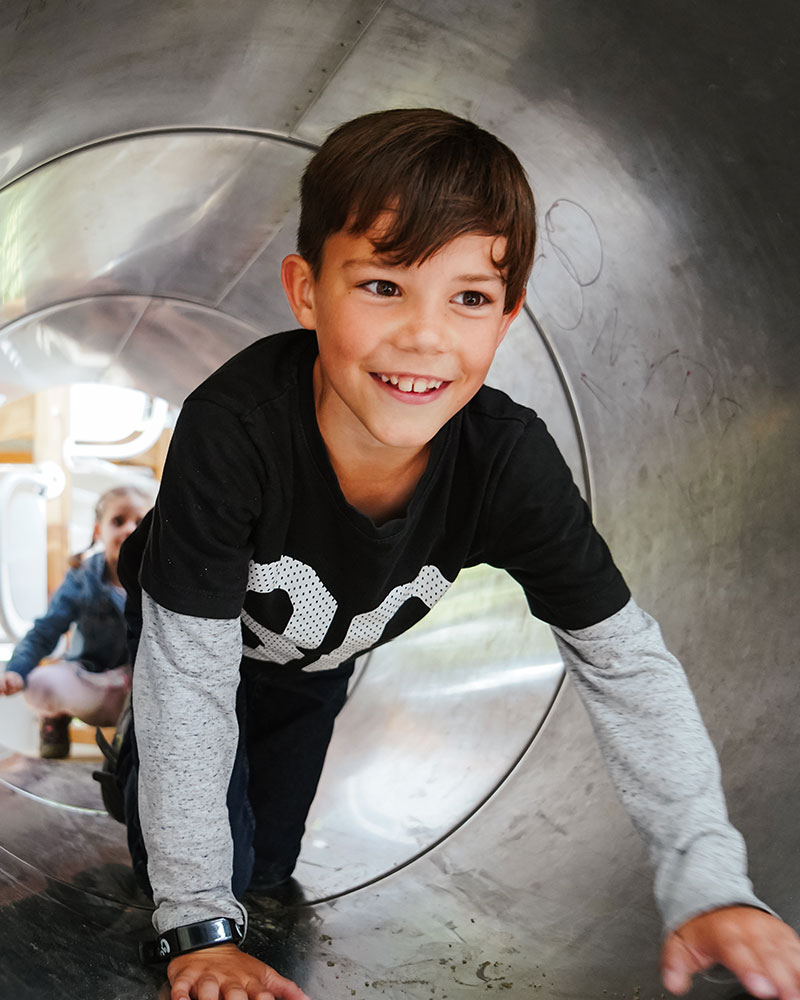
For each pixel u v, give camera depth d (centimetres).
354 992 100
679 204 119
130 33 111
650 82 115
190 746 81
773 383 115
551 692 146
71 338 164
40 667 235
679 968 73
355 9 121
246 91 131
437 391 74
